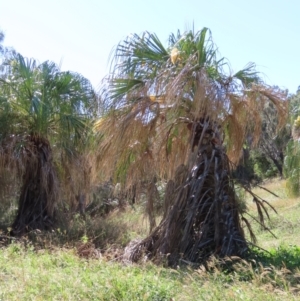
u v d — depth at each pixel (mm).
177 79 7066
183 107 7746
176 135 8211
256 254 7570
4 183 11734
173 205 7586
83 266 6633
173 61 7492
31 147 11750
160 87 7398
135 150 8148
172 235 7461
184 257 7285
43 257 7371
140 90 7547
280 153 26625
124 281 5340
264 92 7594
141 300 4883
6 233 11258
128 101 7660
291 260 7391
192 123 7832
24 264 6762
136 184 8648
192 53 7613
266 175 29031
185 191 7555
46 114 11492
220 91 7172
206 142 7711
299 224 13312
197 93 7098
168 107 7621
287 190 13625
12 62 12031
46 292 5105
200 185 7453
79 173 11805
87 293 5059
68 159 11938
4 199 12102
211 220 7461
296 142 13078
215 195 7414
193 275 5988
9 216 12867
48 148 11906
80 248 8898
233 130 7855
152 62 7805
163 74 7418
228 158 7809
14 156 11312
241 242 7438
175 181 7742
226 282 5762
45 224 11547
